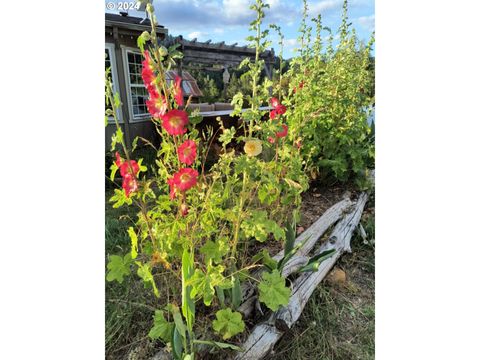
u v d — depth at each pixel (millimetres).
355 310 2029
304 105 2955
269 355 1659
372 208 3141
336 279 2232
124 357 1674
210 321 1739
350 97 3273
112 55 4723
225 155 1715
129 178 1489
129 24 4633
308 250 2305
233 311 1750
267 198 2035
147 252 1761
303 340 1781
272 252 2326
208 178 1991
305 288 1969
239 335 1688
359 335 1857
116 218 2834
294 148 2414
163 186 1755
